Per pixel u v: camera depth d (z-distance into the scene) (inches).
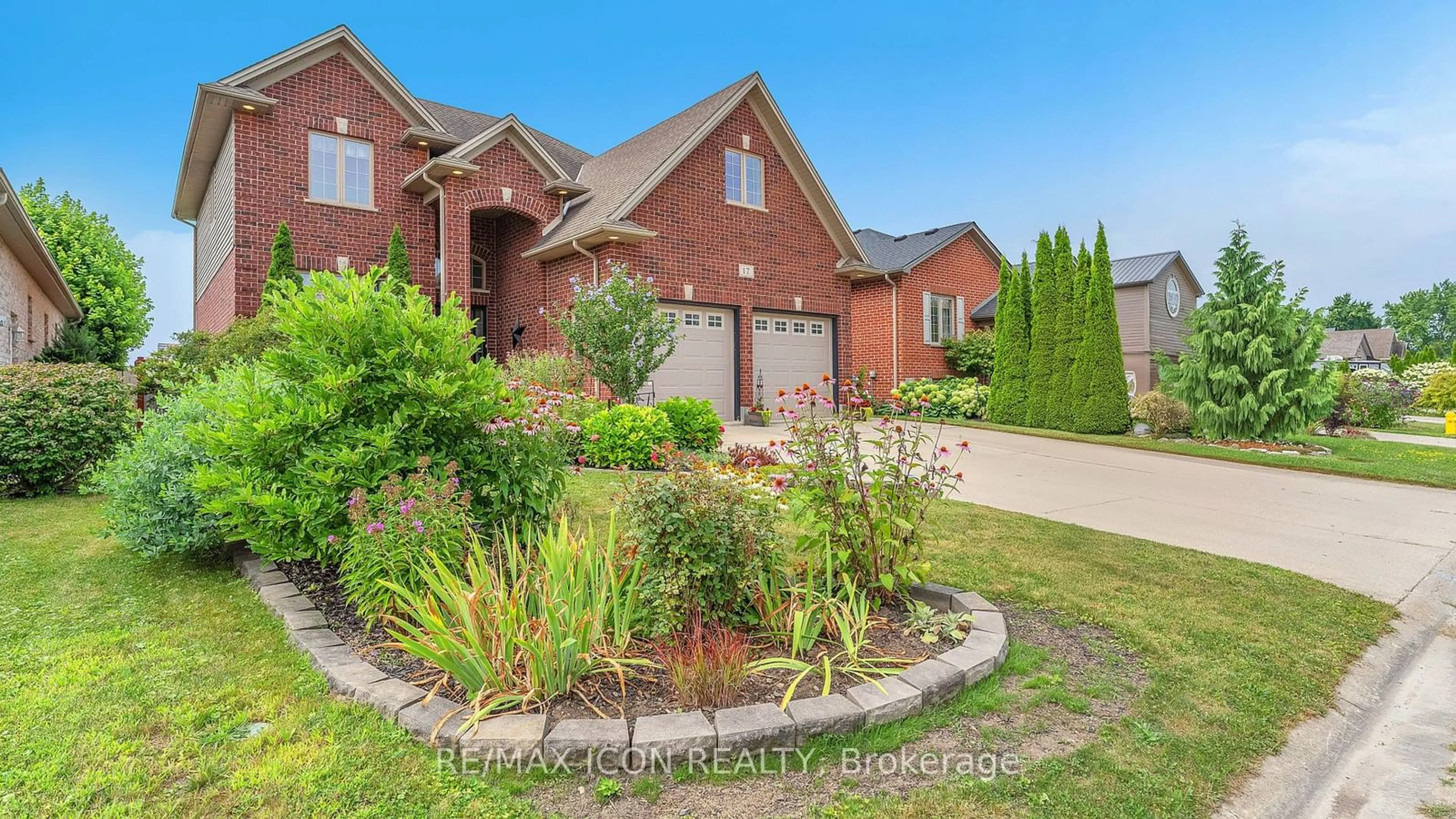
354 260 514.9
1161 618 155.2
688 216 537.6
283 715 105.8
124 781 89.0
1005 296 632.4
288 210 490.3
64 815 82.6
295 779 89.8
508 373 442.0
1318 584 183.6
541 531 182.5
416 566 134.6
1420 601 175.5
